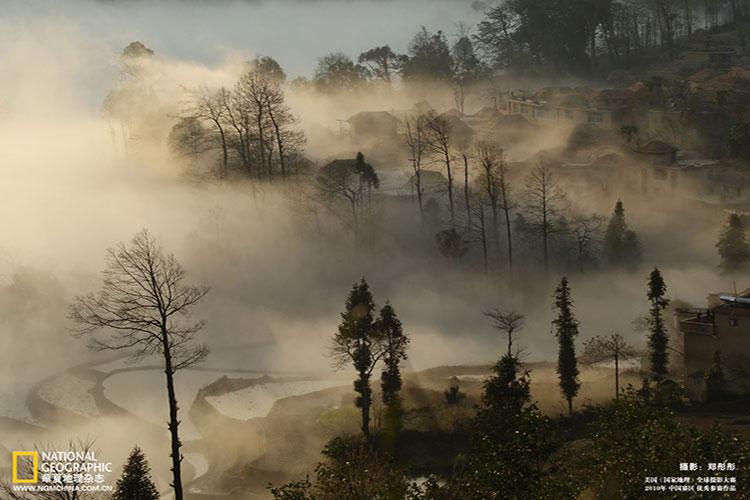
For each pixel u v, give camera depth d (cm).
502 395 7500
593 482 4422
